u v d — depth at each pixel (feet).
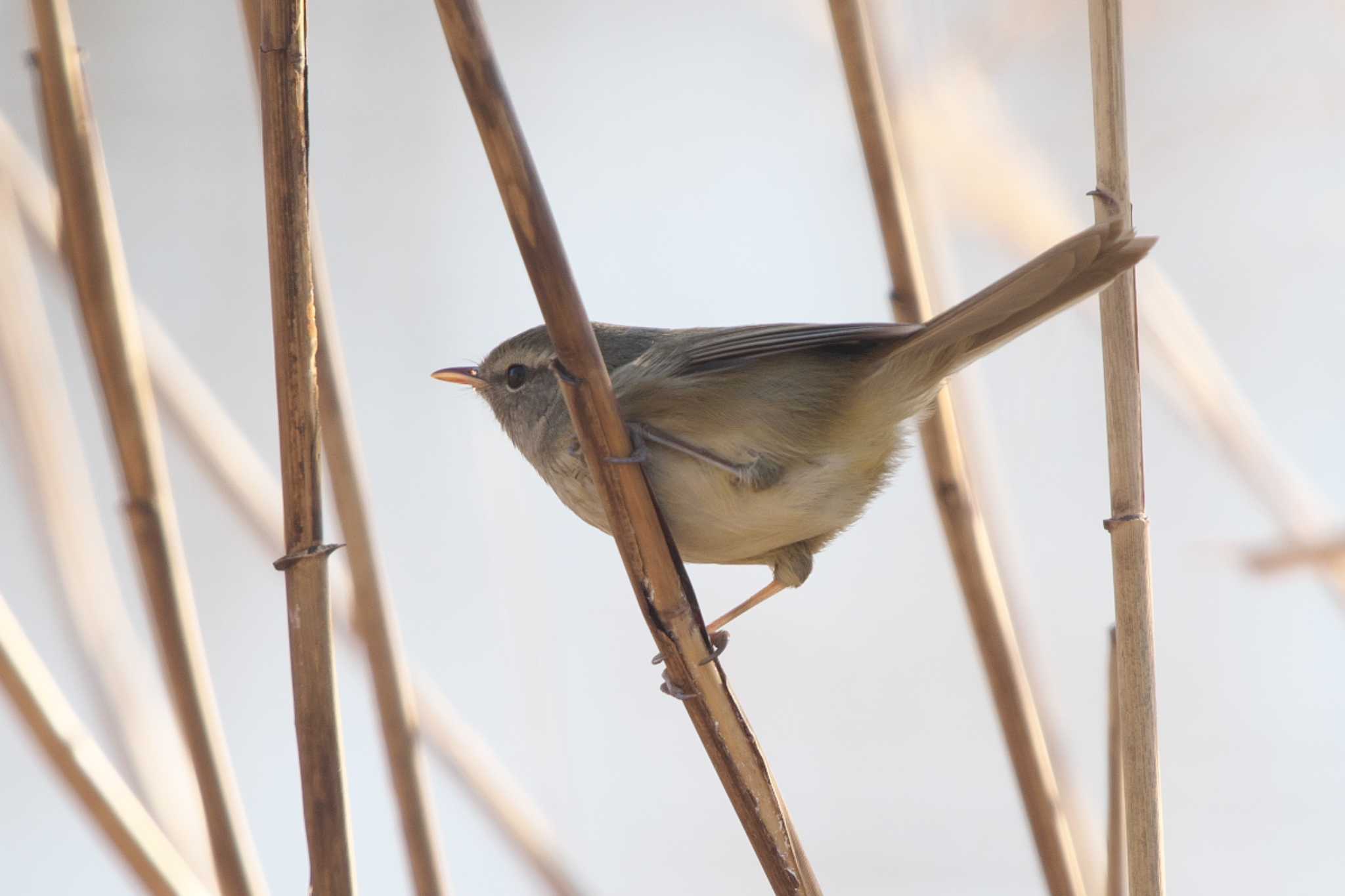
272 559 28.60
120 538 37.06
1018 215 28.43
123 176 37.01
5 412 28.91
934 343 22.53
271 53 18.06
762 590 26.61
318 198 39.52
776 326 24.06
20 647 22.76
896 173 24.30
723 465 23.82
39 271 30.55
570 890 28.91
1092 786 33.37
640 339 26.96
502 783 29.40
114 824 22.66
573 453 26.27
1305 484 30.17
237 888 21.20
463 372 29.22
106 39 37.24
